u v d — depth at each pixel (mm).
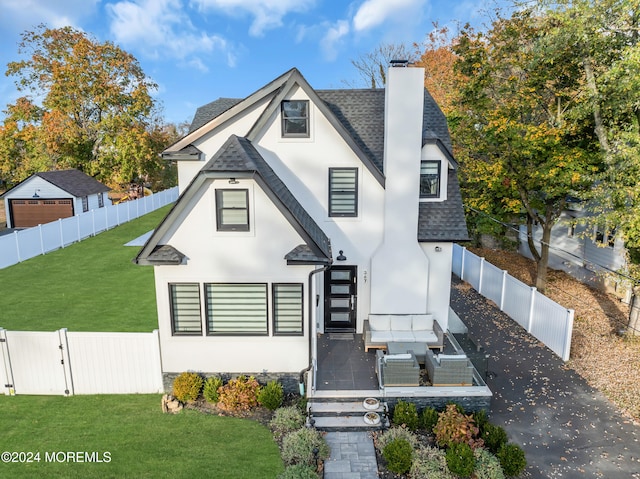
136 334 11242
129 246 27547
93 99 43188
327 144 13742
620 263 19766
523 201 19953
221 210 11008
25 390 11406
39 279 20641
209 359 11594
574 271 23500
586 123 16656
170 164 60219
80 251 26266
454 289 21578
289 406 10930
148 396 11453
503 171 19109
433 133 14680
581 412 11211
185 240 11070
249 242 11094
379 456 9367
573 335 16188
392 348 12586
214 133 14023
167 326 11383
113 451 9133
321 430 10195
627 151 13430
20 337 11047
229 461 8914
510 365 13734
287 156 13828
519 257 27516
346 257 14422
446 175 14703
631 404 11547
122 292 18812
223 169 10500
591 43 14578
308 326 11344
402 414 10164
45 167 43219
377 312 14500
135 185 46281
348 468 8977
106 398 11305
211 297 11469
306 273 11180
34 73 43375
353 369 12398
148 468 8641
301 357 11562
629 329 15859
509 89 18516
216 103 17359
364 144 14766
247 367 11656
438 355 11922
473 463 8602
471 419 9828
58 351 11172
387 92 13312
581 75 16688
